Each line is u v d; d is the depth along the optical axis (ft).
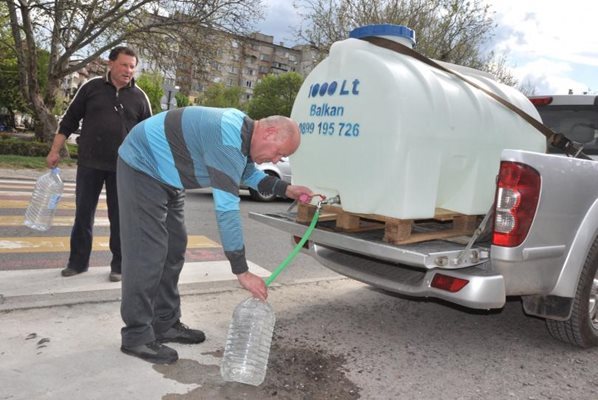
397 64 11.22
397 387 10.37
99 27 54.03
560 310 12.02
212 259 19.77
